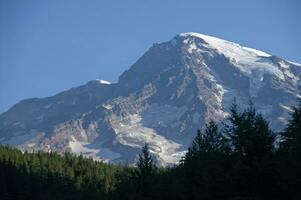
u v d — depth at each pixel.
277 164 62.97
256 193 64.19
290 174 61.69
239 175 64.00
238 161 64.38
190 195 78.25
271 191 63.81
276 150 65.94
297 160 61.94
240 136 66.06
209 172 67.50
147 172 104.06
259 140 65.44
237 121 67.69
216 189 65.56
